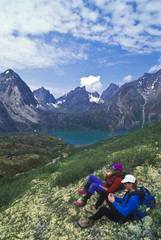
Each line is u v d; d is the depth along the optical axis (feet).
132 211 11.00
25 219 22.98
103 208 12.90
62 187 31.17
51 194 29.58
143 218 11.45
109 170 29.81
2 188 54.08
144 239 10.42
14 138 372.38
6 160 166.20
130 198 10.77
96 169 33.40
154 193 15.33
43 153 244.01
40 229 18.44
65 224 17.06
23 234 18.76
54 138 453.17
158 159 26.08
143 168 23.76
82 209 18.65
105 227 13.39
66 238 14.57
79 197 22.18
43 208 24.06
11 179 80.94
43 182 41.39
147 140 62.90
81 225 14.25
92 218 13.69
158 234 10.39
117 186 14.21
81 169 34.71
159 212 10.54
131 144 64.95
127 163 26.84
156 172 21.38
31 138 407.23
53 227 17.60
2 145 230.68
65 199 23.59
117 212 11.97
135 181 11.16
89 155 73.20
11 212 28.25
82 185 26.81
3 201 39.42
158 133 72.59
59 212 20.45
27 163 174.70
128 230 11.43
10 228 21.86
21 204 29.96
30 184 44.75
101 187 15.08
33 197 31.32
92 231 13.74
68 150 293.23
